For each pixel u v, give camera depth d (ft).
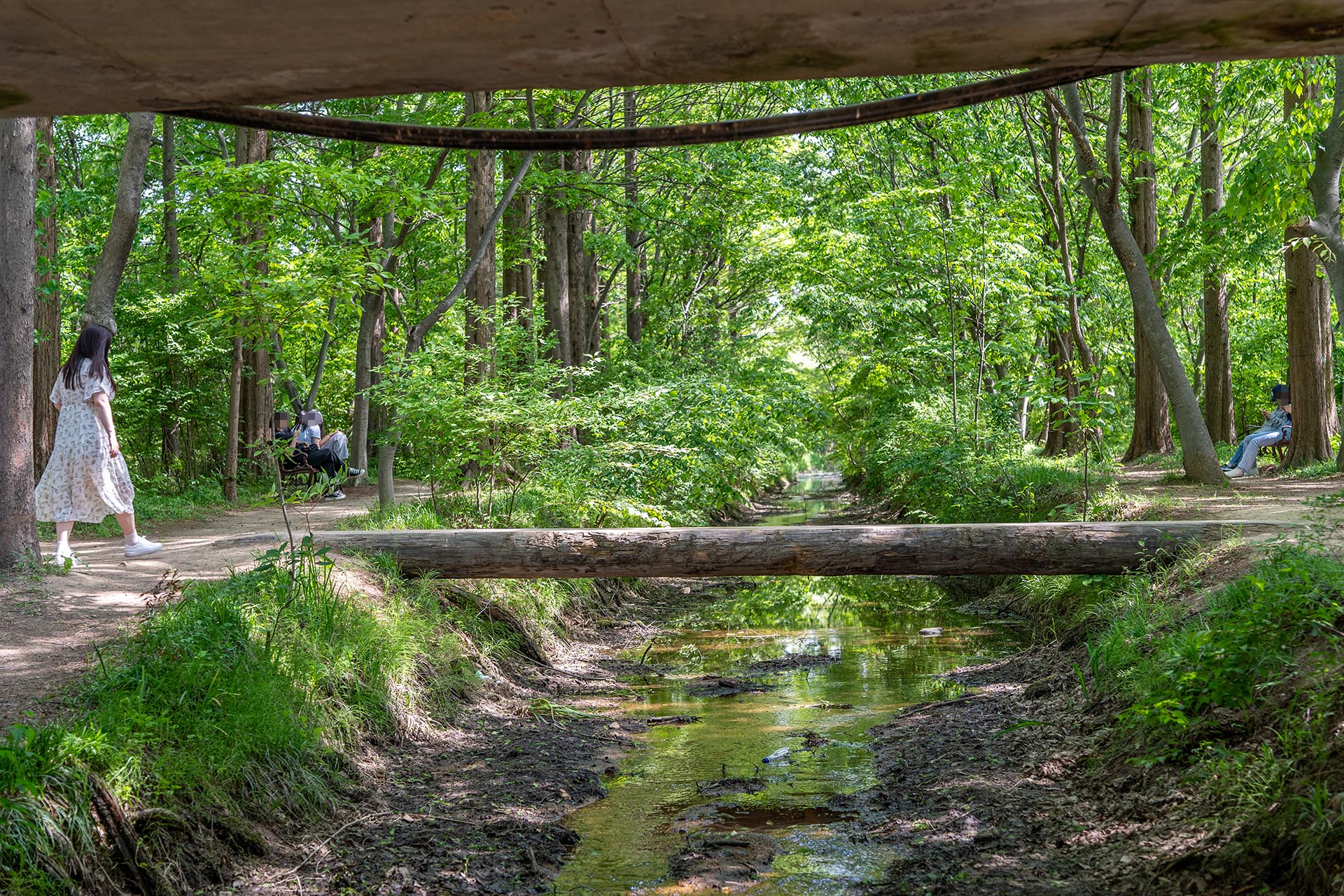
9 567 24.97
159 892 13.28
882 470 86.17
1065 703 21.97
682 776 20.34
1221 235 51.19
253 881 14.49
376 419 88.43
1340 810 12.21
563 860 16.10
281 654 19.58
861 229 73.97
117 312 68.23
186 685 17.04
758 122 9.25
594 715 25.05
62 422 26.76
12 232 24.97
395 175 45.55
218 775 15.70
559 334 61.36
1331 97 46.52
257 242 33.81
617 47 8.24
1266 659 16.71
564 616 34.50
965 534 26.91
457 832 16.87
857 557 26.96
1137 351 66.13
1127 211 59.41
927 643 33.35
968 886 14.32
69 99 9.30
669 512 44.19
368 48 8.16
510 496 38.04
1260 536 25.32
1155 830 14.93
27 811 12.28
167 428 84.53
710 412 46.93
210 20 7.69
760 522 80.74
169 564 26.99
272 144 58.49
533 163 54.65
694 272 98.48
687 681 29.01
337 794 17.78
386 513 36.73
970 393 68.54
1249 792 14.26
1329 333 52.08
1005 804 17.24
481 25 7.79
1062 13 7.68
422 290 64.75
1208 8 7.59
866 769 20.35
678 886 14.96
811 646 33.86
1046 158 70.03
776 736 22.94
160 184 65.77
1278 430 53.31
